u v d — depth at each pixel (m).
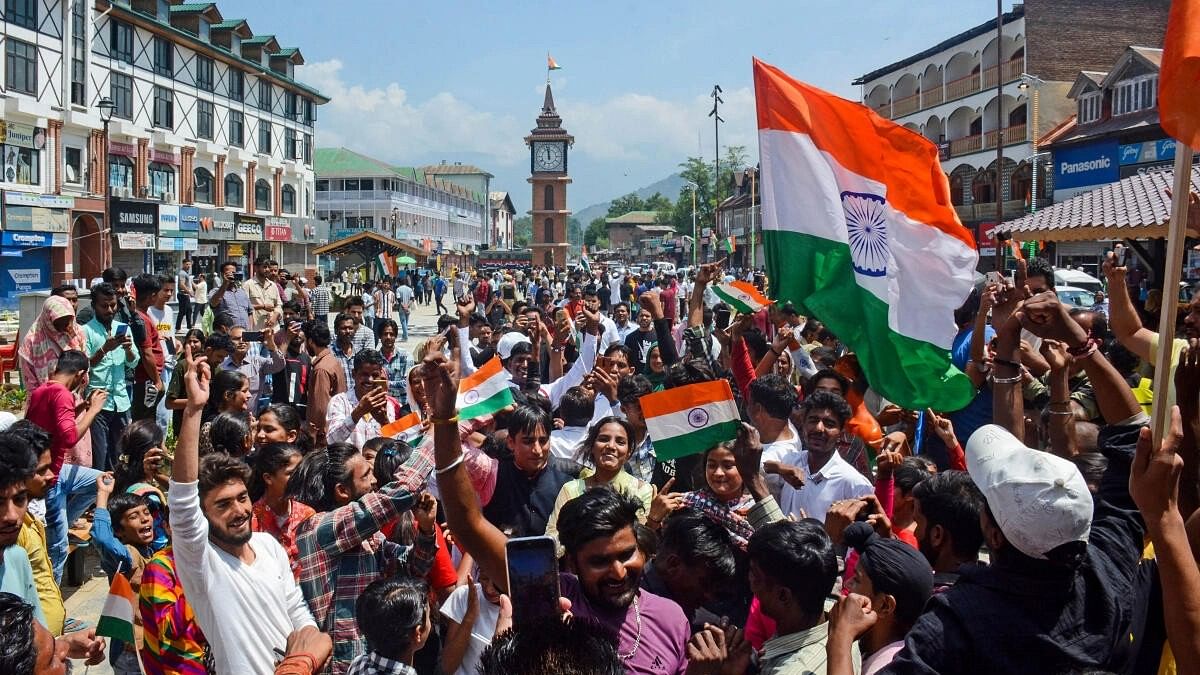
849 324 5.76
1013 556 2.85
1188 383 3.05
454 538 3.61
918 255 5.74
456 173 129.75
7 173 32.69
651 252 129.88
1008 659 2.73
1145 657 3.02
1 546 3.93
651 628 3.44
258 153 52.03
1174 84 2.78
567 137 85.38
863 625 2.96
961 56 45.09
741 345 7.67
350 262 68.62
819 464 5.34
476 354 11.42
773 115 5.93
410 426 6.26
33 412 6.99
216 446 6.39
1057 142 36.69
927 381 5.68
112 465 9.88
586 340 9.45
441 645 4.83
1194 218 4.36
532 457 5.57
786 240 5.86
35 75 33.78
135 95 40.53
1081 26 40.00
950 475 3.86
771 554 3.39
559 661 2.68
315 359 9.38
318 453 5.22
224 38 48.09
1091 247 30.41
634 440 6.11
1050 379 4.53
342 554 4.53
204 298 30.95
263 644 3.96
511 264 93.75
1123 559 3.12
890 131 5.75
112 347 9.23
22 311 16.41
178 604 4.27
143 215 40.53
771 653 3.39
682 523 3.96
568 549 3.45
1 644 2.94
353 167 84.06
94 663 4.10
